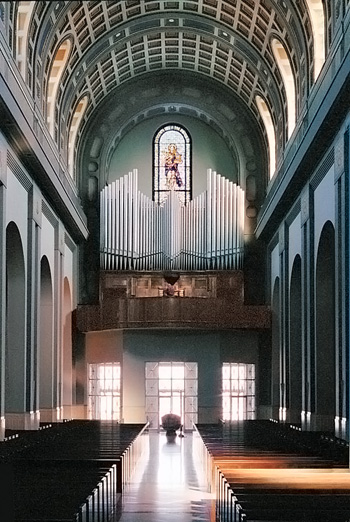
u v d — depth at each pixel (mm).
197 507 12430
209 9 23797
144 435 22094
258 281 28594
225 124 28922
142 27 24594
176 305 26922
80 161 28875
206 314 27094
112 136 28922
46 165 19406
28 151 17594
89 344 28453
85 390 28234
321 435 16922
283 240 24297
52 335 23406
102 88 27812
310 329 19312
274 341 27469
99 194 28891
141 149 30047
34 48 18844
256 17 22578
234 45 24719
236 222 28562
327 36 17047
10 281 18891
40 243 20719
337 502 7719
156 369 28062
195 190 29969
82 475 10375
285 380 24016
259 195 28828
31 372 19453
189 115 30016
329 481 9430
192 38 25875
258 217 28000
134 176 28781
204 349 28078
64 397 27500
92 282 28625
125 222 28547
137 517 11492
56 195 21812
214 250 28531
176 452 22125
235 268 28500
